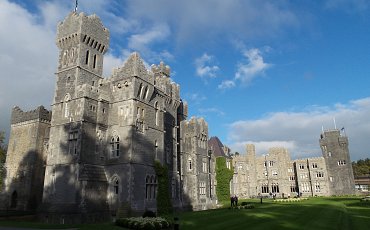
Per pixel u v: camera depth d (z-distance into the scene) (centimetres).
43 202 4541
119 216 4272
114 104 4928
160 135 5300
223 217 3744
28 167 5656
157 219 2952
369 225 2980
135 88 4803
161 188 4922
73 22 5291
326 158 11350
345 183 10894
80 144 4375
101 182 4509
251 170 11656
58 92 5062
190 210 6375
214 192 7856
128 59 4975
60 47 5372
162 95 5553
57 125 4800
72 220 4050
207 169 7431
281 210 4638
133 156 4528
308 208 4981
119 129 4734
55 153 4659
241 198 10556
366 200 6450
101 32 5562
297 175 11738
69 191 4291
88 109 4619
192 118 7238
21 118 6103
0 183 6981
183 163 6681
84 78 5097
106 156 4731
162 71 6506
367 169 15912
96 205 4341
